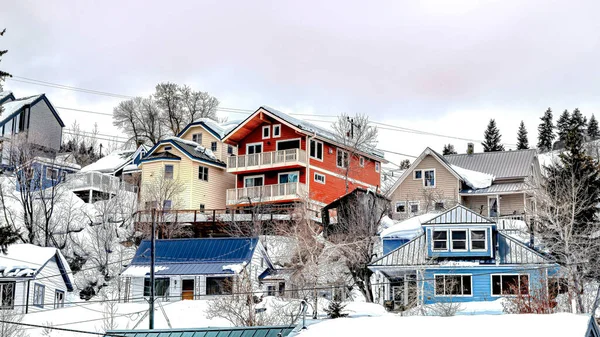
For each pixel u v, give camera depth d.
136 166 80.31
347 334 20.59
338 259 48.62
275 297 44.00
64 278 48.81
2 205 61.06
